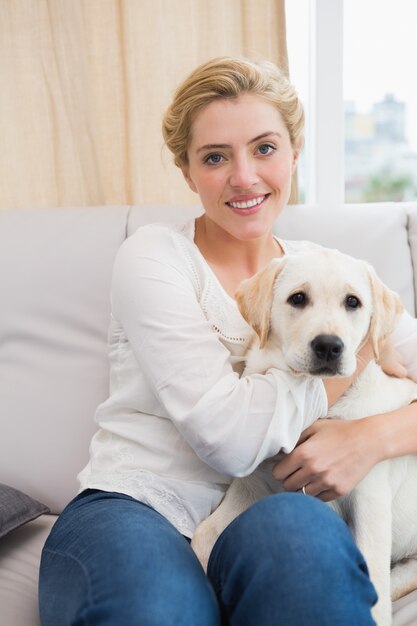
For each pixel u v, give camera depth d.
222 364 1.21
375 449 1.22
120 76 2.23
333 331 1.19
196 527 1.27
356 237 1.82
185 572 0.93
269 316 1.33
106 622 0.85
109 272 1.82
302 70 2.41
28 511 1.54
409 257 1.82
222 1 2.14
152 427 1.30
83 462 1.71
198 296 1.39
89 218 1.89
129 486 1.23
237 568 0.93
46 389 1.75
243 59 1.40
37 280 1.82
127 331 1.29
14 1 2.20
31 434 1.73
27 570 1.39
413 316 1.80
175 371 1.20
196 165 1.41
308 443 1.21
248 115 1.34
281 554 0.88
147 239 1.38
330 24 2.28
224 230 1.47
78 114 2.23
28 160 2.29
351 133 2.53
